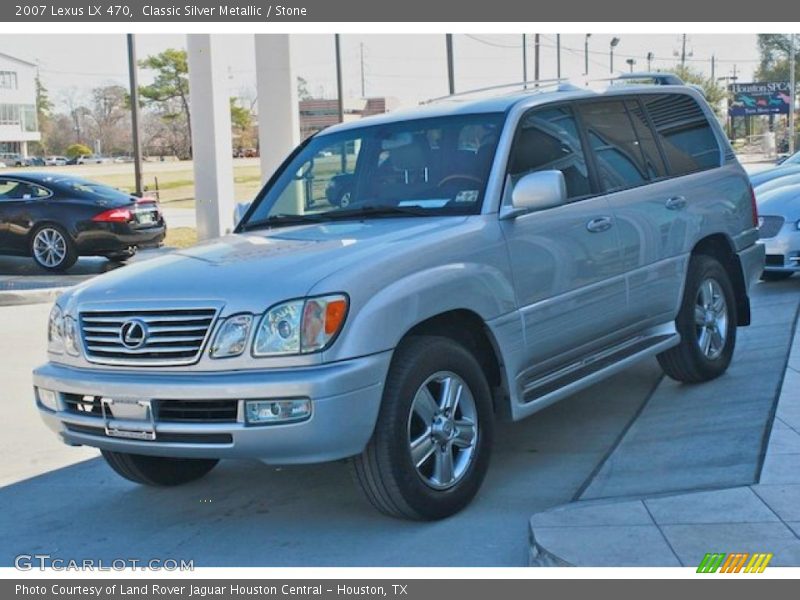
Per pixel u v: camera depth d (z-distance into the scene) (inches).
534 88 261.4
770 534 172.2
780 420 236.4
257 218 252.1
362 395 181.5
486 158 226.7
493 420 211.6
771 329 351.6
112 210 658.2
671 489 203.8
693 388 285.0
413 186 232.4
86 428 199.2
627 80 295.0
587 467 231.8
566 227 232.7
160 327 189.2
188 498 228.8
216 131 810.2
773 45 3752.5
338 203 242.2
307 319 181.2
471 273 204.7
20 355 407.8
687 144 290.7
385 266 191.2
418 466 194.5
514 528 196.4
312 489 229.0
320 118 2336.4
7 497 234.8
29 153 4264.3
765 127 4060.0
